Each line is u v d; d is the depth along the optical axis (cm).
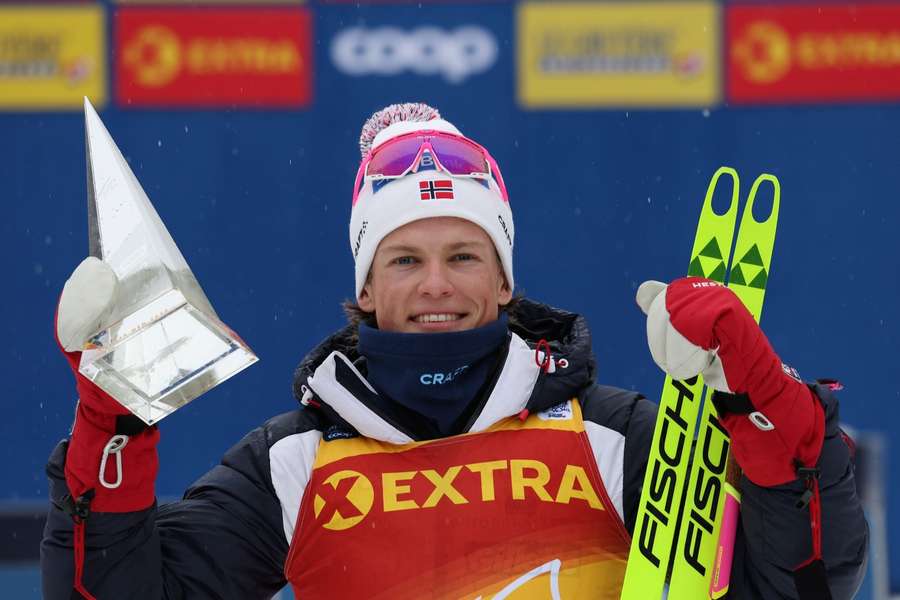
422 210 888
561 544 867
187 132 2752
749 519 815
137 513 820
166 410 788
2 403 2761
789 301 2769
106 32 2748
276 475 903
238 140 2752
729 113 2756
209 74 2750
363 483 884
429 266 891
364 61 2741
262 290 2756
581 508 875
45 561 825
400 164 906
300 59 2744
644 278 2759
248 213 2758
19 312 2770
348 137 2752
